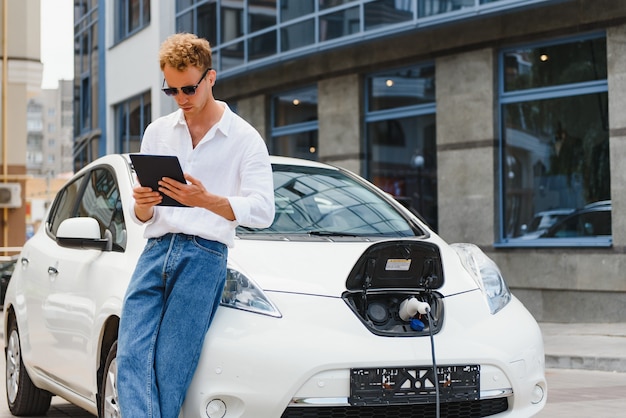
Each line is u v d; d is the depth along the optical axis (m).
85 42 27.58
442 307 4.61
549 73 13.41
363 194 5.79
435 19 13.78
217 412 4.14
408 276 4.60
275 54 16.84
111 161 5.85
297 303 4.34
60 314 5.59
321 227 5.30
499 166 13.98
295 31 16.39
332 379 4.21
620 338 10.93
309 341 4.21
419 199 15.12
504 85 13.94
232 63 18.08
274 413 4.14
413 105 15.23
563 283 13.03
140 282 4.09
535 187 13.57
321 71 16.64
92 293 5.08
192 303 4.02
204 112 4.06
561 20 13.02
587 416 6.73
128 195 5.27
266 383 4.13
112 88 25.03
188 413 4.12
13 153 30.55
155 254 4.09
